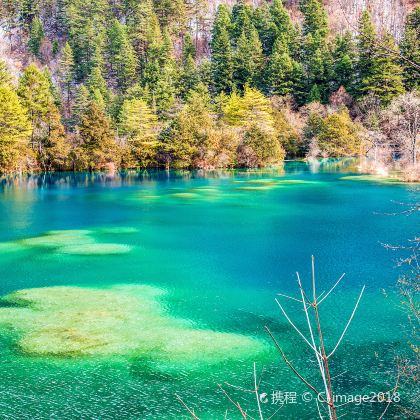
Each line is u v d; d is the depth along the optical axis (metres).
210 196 49.75
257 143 84.31
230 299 19.92
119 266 24.59
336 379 13.72
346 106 98.44
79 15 140.12
